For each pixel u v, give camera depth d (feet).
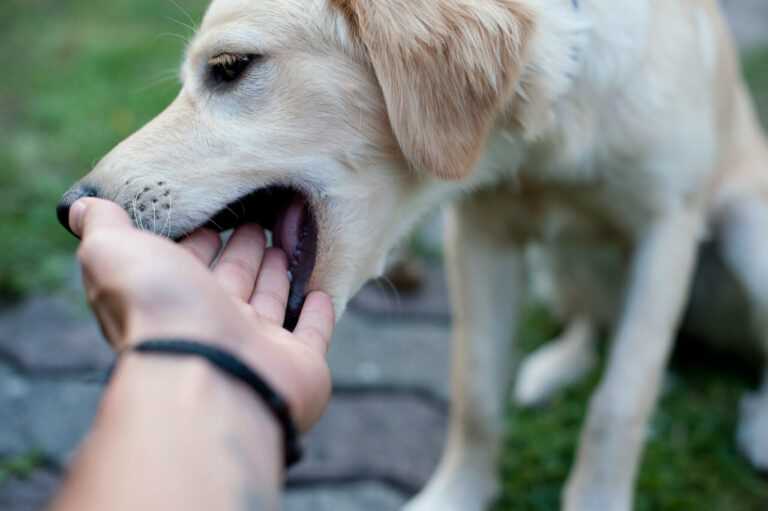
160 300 2.61
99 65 12.71
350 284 5.06
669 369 8.27
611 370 6.12
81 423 6.96
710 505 6.60
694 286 7.89
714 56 6.40
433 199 5.46
